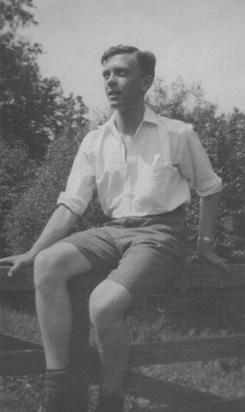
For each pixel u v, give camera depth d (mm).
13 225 8516
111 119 2246
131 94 2156
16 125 14398
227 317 3590
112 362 1921
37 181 8602
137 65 2166
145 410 2180
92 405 2432
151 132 2180
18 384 2910
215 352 2312
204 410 2152
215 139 5992
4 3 13703
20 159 11547
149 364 2182
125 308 1919
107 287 1920
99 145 2221
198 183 2305
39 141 14414
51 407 1951
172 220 2143
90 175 2252
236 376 2691
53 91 14344
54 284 1986
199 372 2805
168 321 3752
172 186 2195
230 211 5742
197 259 3162
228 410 2182
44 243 2162
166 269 2053
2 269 2070
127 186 2166
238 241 5652
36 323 3758
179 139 2184
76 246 2068
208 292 3543
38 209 8273
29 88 14367
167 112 6180
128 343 1930
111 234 2135
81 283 2123
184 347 2258
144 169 2145
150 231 2094
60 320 1980
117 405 1946
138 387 2199
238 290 3527
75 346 2121
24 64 14484
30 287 2109
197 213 5652
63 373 1967
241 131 6105
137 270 1952
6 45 14336
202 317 3646
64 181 8180
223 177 5871
